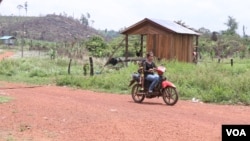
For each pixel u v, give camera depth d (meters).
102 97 16.97
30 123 10.68
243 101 15.48
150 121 11.09
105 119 11.31
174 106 14.52
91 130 9.98
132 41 50.31
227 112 13.23
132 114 12.25
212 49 60.38
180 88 17.72
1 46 98.44
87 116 11.73
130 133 9.68
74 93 18.33
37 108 13.00
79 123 10.76
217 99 15.86
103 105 14.16
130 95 18.02
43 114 11.95
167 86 14.88
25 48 90.62
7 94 16.78
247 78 17.53
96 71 27.56
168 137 9.33
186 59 30.45
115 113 12.36
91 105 13.99
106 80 20.70
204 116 12.27
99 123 10.77
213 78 18.41
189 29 32.47
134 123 10.81
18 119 11.17
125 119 11.35
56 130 9.96
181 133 9.72
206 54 55.41
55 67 31.09
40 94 17.36
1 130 9.86
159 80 15.05
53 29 160.25
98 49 48.03
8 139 8.95
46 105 13.70
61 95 17.28
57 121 10.99
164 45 28.58
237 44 68.44
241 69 24.94
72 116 11.70
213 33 72.69
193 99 16.42
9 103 13.91
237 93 16.08
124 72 22.70
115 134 9.58
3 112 12.12
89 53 46.91
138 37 52.69
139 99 15.66
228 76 19.64
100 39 51.19
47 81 23.80
